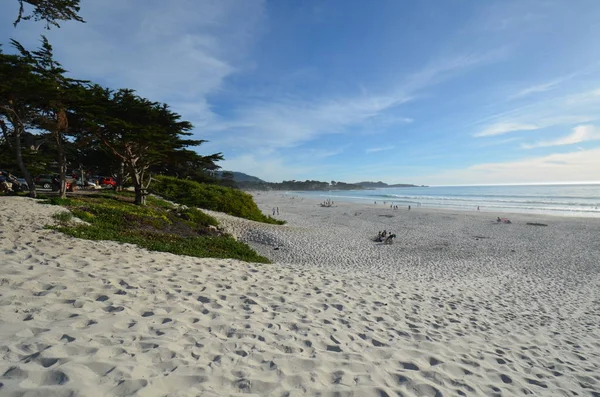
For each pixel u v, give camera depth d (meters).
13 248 6.90
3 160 16.69
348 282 8.70
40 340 3.35
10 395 2.46
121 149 19.09
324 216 40.97
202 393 2.99
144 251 9.14
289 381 3.48
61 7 7.71
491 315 7.69
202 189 30.06
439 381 4.06
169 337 3.98
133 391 2.79
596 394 4.46
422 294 8.67
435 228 29.84
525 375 4.71
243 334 4.48
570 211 47.22
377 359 4.39
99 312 4.36
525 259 17.56
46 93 12.16
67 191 19.81
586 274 14.31
